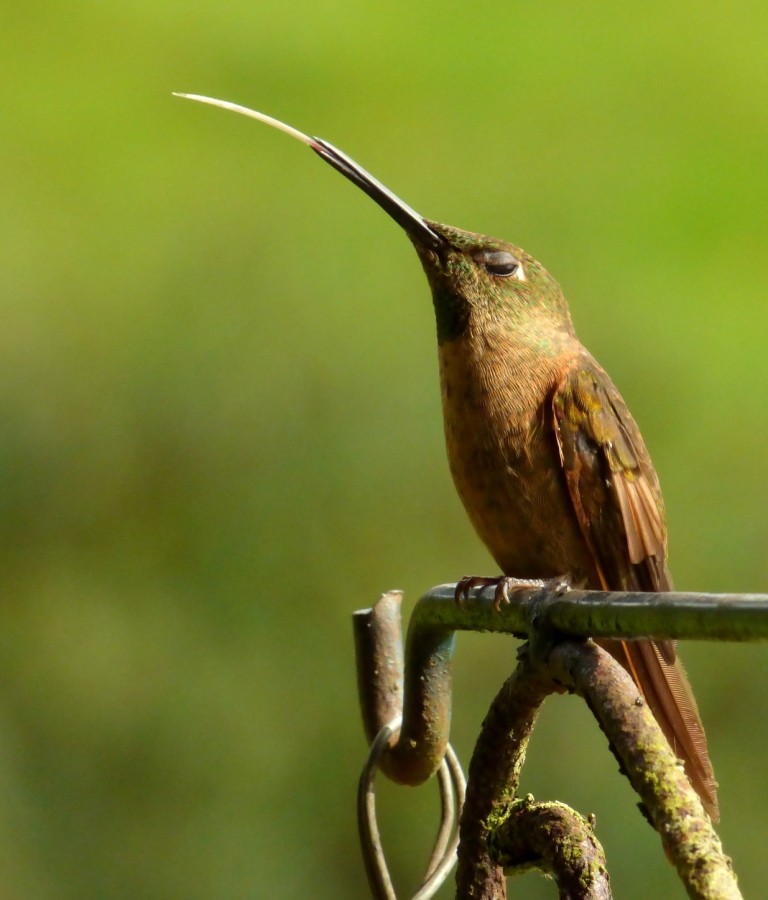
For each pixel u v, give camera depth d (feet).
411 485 44.29
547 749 38.88
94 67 53.47
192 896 40.68
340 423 44.78
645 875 37.68
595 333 46.96
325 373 45.34
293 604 43.83
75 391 46.09
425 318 46.34
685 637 11.34
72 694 43.42
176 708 42.93
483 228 50.01
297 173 49.93
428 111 52.49
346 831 40.86
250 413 45.29
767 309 47.55
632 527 20.52
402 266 47.39
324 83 53.11
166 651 43.73
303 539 44.14
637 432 20.90
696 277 48.55
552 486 20.36
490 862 13.69
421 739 16.08
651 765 11.34
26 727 43.14
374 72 53.47
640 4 55.93
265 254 47.52
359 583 43.50
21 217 48.55
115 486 45.03
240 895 40.40
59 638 44.24
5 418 45.78
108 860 41.45
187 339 46.19
